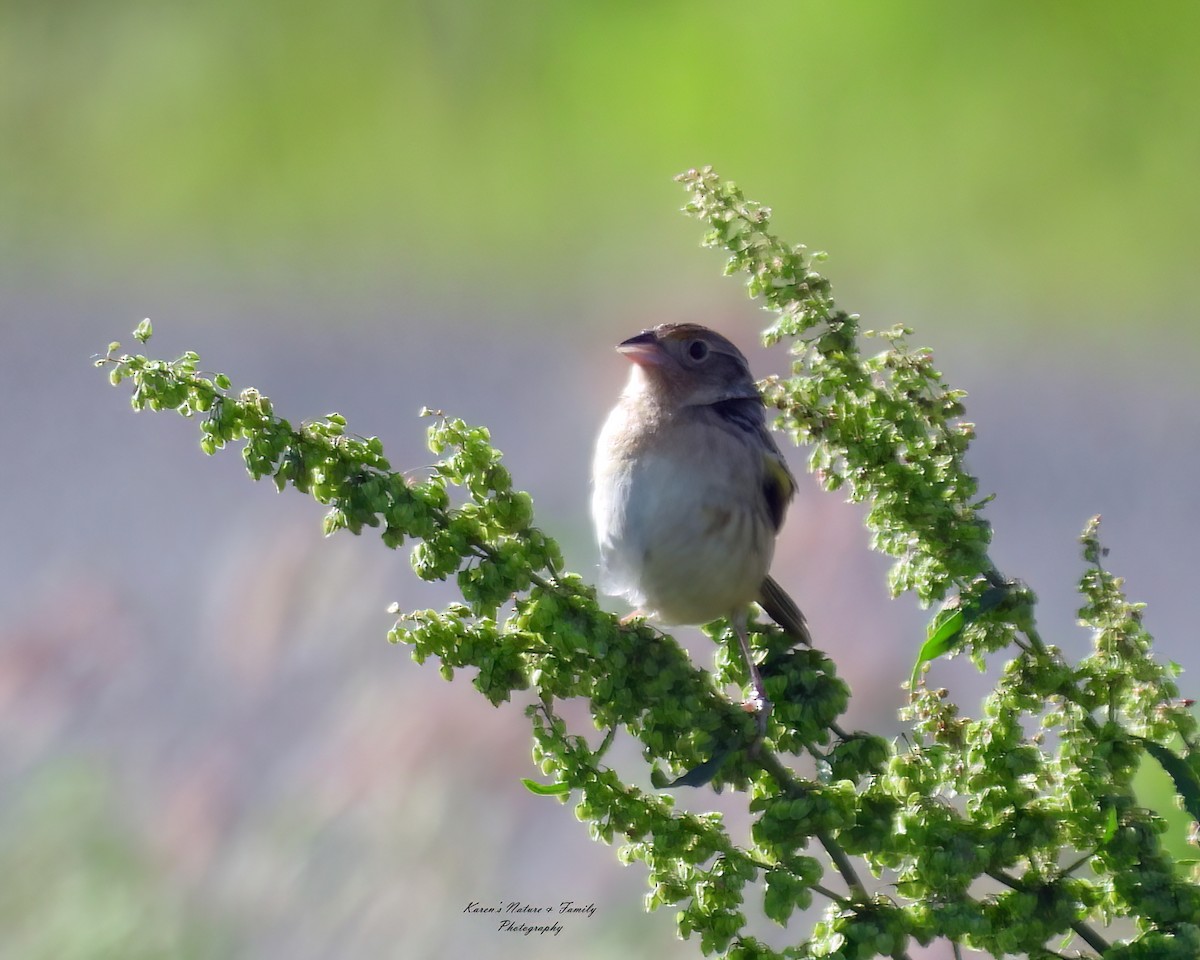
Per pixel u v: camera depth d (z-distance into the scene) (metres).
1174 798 5.53
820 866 5.52
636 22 11.24
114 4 12.24
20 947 5.69
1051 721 5.52
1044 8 10.33
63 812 5.71
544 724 5.54
